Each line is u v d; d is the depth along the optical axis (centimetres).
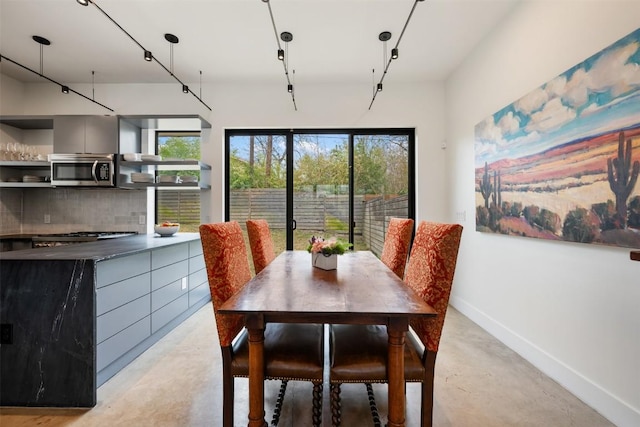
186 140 410
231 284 149
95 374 171
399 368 119
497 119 254
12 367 169
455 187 347
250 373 122
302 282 157
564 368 187
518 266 233
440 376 199
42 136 375
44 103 376
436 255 134
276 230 399
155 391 183
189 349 239
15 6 236
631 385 148
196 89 382
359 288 145
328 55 313
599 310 164
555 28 195
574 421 157
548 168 196
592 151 164
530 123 214
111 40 285
